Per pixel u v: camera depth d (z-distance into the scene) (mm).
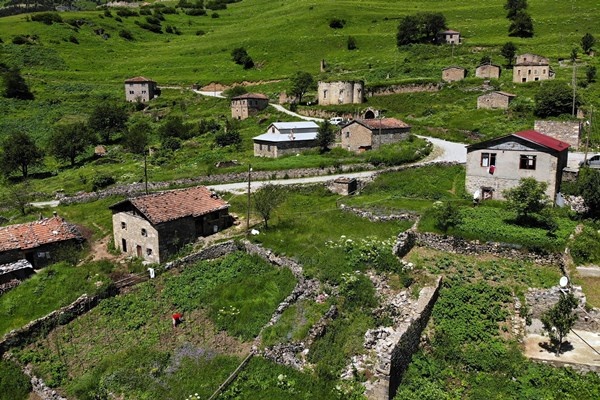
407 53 142125
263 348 28828
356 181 54781
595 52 121188
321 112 104250
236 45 177500
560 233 36812
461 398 25031
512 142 44562
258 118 104875
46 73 157875
